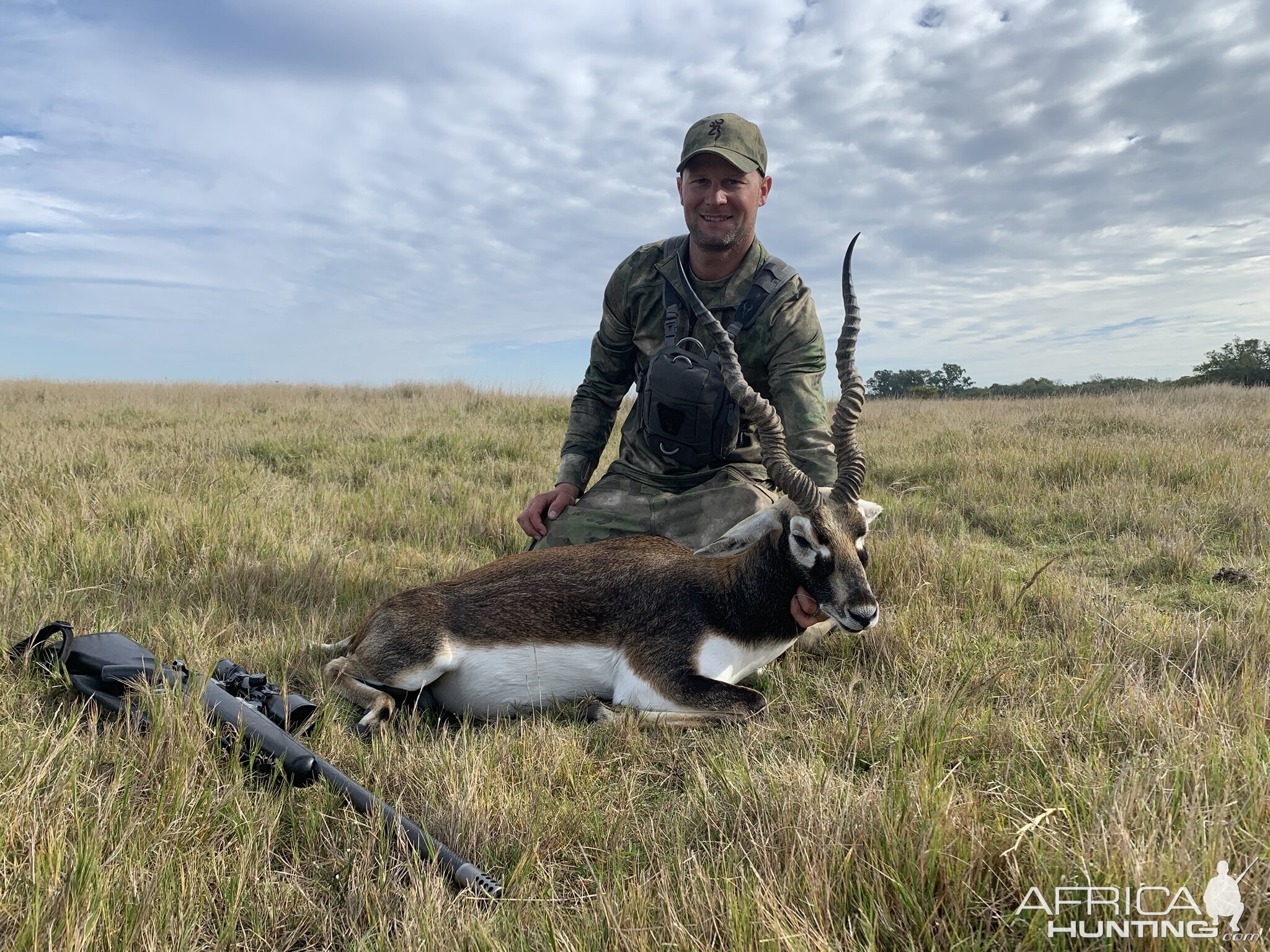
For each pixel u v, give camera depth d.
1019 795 2.54
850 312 3.74
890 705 3.43
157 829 2.47
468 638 3.71
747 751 3.12
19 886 2.15
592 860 2.56
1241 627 4.21
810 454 4.53
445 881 2.38
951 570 5.22
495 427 12.63
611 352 5.34
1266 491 7.19
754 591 3.76
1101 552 6.17
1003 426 12.66
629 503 4.98
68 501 6.20
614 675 3.83
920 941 1.94
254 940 2.20
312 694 3.72
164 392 18.66
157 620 4.21
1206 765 2.49
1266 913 1.85
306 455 10.00
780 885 2.15
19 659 3.55
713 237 4.61
